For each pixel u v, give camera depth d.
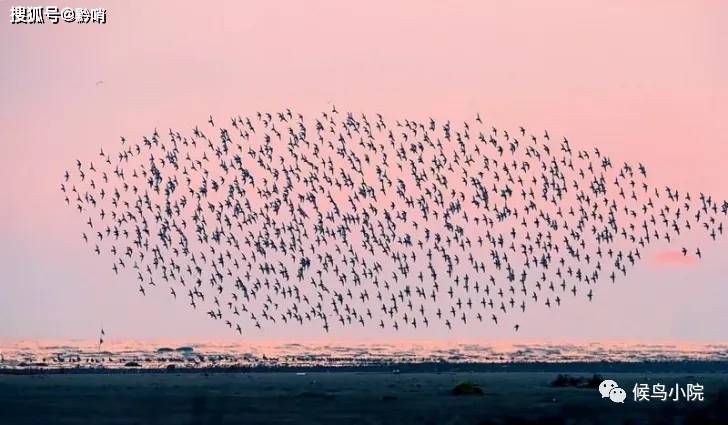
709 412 81.88
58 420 77.88
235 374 118.56
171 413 81.25
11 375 113.81
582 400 90.62
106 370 123.56
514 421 77.12
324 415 80.69
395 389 99.50
